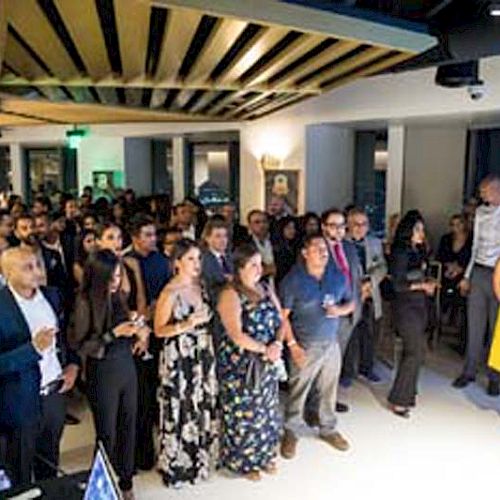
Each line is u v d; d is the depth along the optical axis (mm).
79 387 4871
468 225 6293
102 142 11867
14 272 2746
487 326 5125
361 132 9227
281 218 6219
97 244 3750
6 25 3150
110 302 3156
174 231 4730
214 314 3645
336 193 8992
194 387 3486
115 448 3311
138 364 3582
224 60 4660
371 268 5090
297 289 3859
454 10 4488
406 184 8180
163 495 3465
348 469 3816
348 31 3580
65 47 4199
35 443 2838
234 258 3543
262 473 3709
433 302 6348
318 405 4191
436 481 3695
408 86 6922
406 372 4590
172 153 11625
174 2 2871
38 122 9867
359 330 5258
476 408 4797
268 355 3547
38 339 2725
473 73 5301
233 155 11484
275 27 3324
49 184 13461
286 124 8617
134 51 4184
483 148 8406
